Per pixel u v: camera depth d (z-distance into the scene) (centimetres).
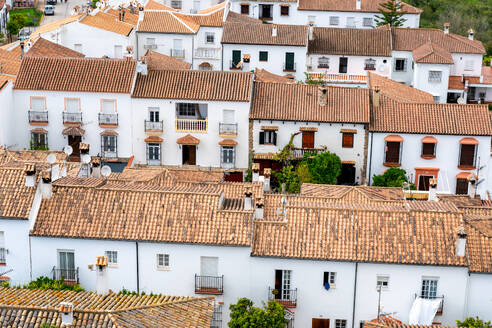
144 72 7350
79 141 7325
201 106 7288
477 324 4191
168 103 7194
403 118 7169
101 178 5222
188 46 9531
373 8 11331
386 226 4691
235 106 7162
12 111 7200
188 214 4688
